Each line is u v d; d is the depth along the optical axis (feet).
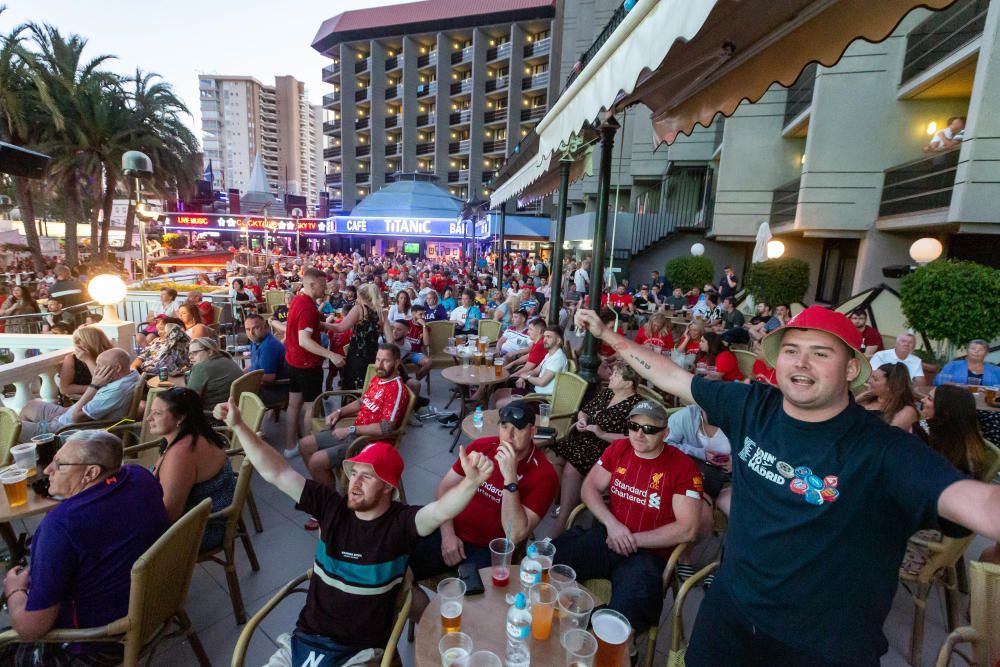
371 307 17.46
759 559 4.91
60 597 6.24
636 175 75.61
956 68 31.91
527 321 28.99
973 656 6.20
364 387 16.88
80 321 30.37
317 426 14.66
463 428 13.17
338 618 6.75
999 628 6.13
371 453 7.05
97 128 68.03
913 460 4.18
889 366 12.37
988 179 27.32
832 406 4.65
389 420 12.81
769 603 4.84
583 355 16.33
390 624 6.99
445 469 15.60
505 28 153.38
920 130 40.01
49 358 16.62
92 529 6.41
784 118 54.08
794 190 48.34
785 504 4.77
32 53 60.44
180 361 16.83
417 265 86.22
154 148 73.31
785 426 4.93
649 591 7.80
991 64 26.73
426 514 6.88
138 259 78.59
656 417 8.50
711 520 9.66
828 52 7.00
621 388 12.07
